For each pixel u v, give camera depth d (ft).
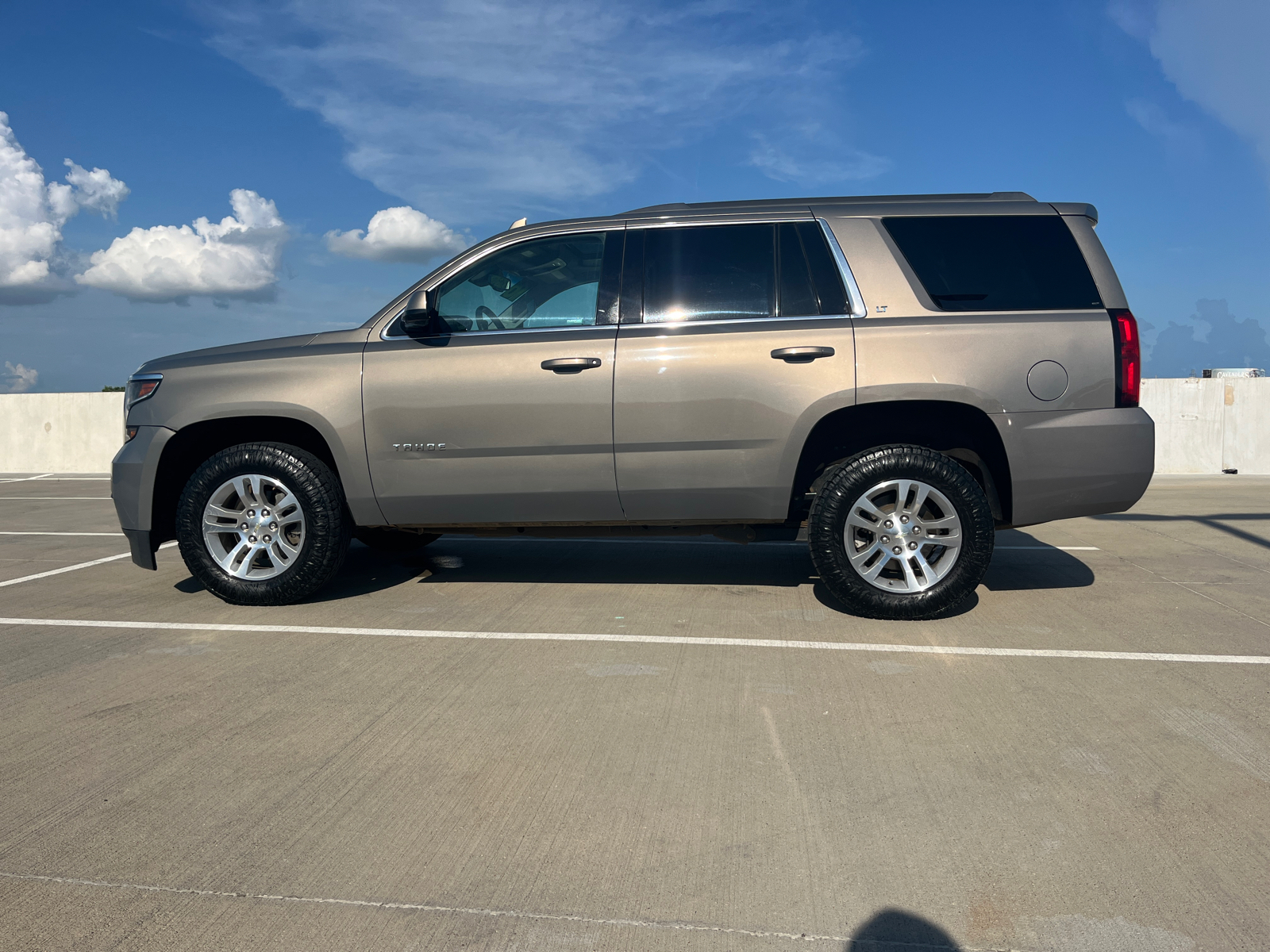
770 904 6.51
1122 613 14.71
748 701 10.72
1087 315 13.94
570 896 6.62
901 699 10.72
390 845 7.39
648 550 20.98
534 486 14.70
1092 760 8.94
